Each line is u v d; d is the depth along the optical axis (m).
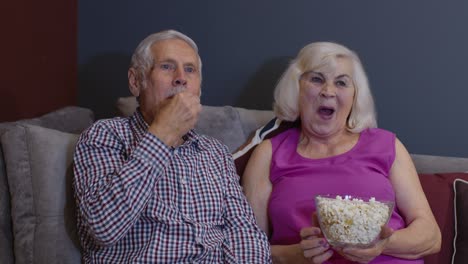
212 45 2.41
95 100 2.47
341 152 1.85
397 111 2.31
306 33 2.34
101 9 2.44
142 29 2.42
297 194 1.78
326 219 1.43
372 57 2.30
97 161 1.50
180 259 1.50
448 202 1.88
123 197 1.38
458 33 2.22
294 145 1.93
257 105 2.41
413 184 1.80
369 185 1.75
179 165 1.57
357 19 2.30
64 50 2.36
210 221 1.60
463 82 2.24
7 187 1.59
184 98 1.47
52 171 1.57
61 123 1.86
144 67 1.64
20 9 2.03
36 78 2.16
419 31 2.26
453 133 2.27
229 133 2.06
